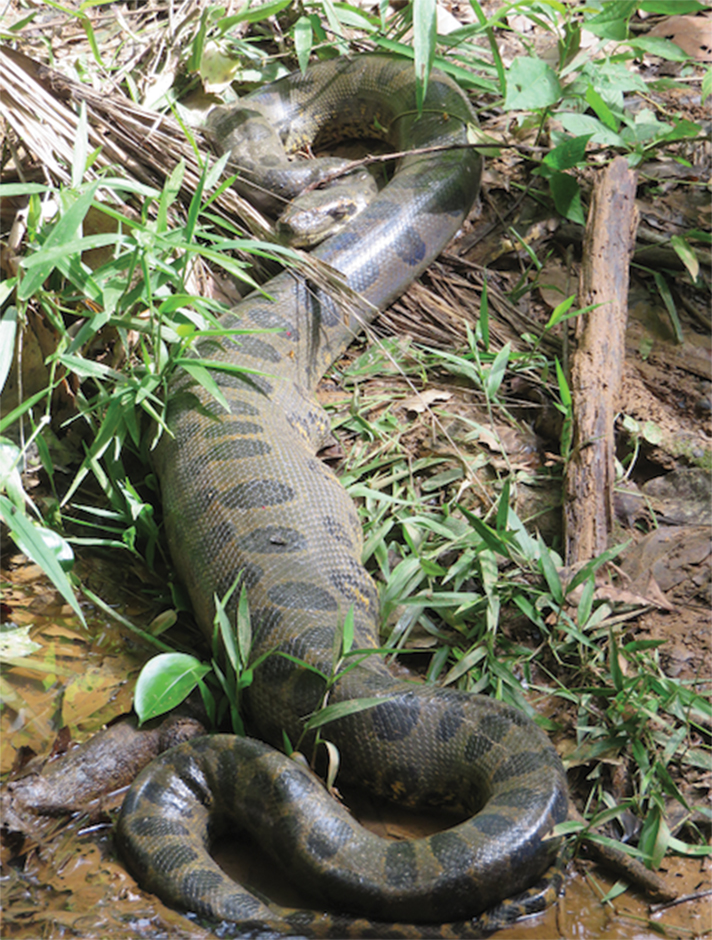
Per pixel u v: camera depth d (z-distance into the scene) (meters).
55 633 2.03
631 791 1.94
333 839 1.84
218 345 2.23
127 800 1.88
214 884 1.83
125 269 2.10
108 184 2.04
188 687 1.93
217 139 2.53
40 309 2.15
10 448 2.00
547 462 2.22
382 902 1.82
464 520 2.15
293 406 2.21
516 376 2.33
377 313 2.40
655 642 1.99
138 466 2.21
